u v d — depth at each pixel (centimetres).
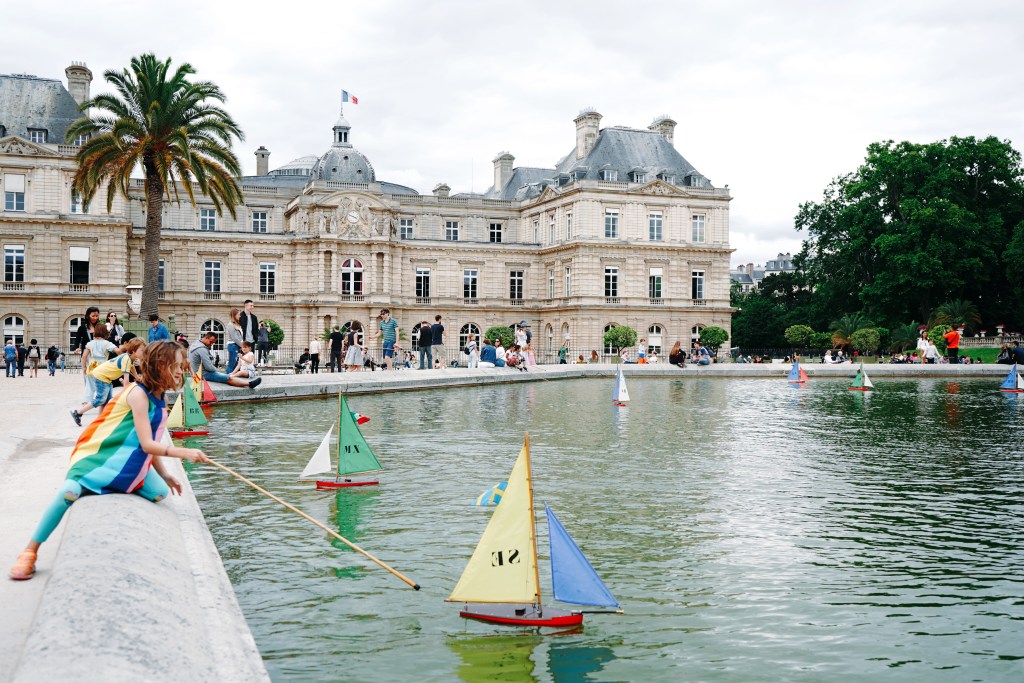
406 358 7281
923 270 7831
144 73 4794
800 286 11694
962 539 1196
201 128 5050
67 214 6906
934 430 2423
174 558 736
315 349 4778
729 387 4578
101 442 866
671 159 9388
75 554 644
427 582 978
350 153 8981
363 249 8350
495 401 3353
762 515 1324
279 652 792
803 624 887
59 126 7081
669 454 1912
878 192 8738
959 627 882
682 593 971
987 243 8175
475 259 9125
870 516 1323
